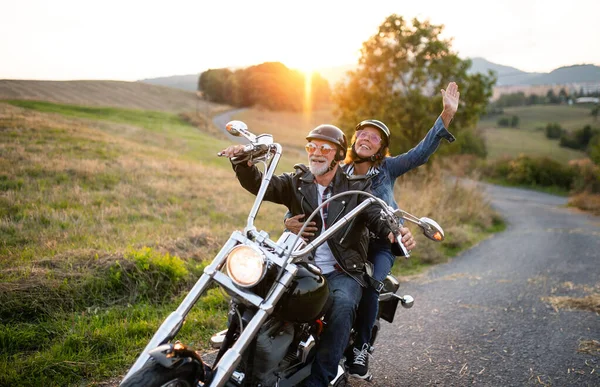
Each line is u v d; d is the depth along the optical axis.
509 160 49.97
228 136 55.75
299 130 79.81
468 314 5.95
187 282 5.52
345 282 3.14
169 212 10.02
